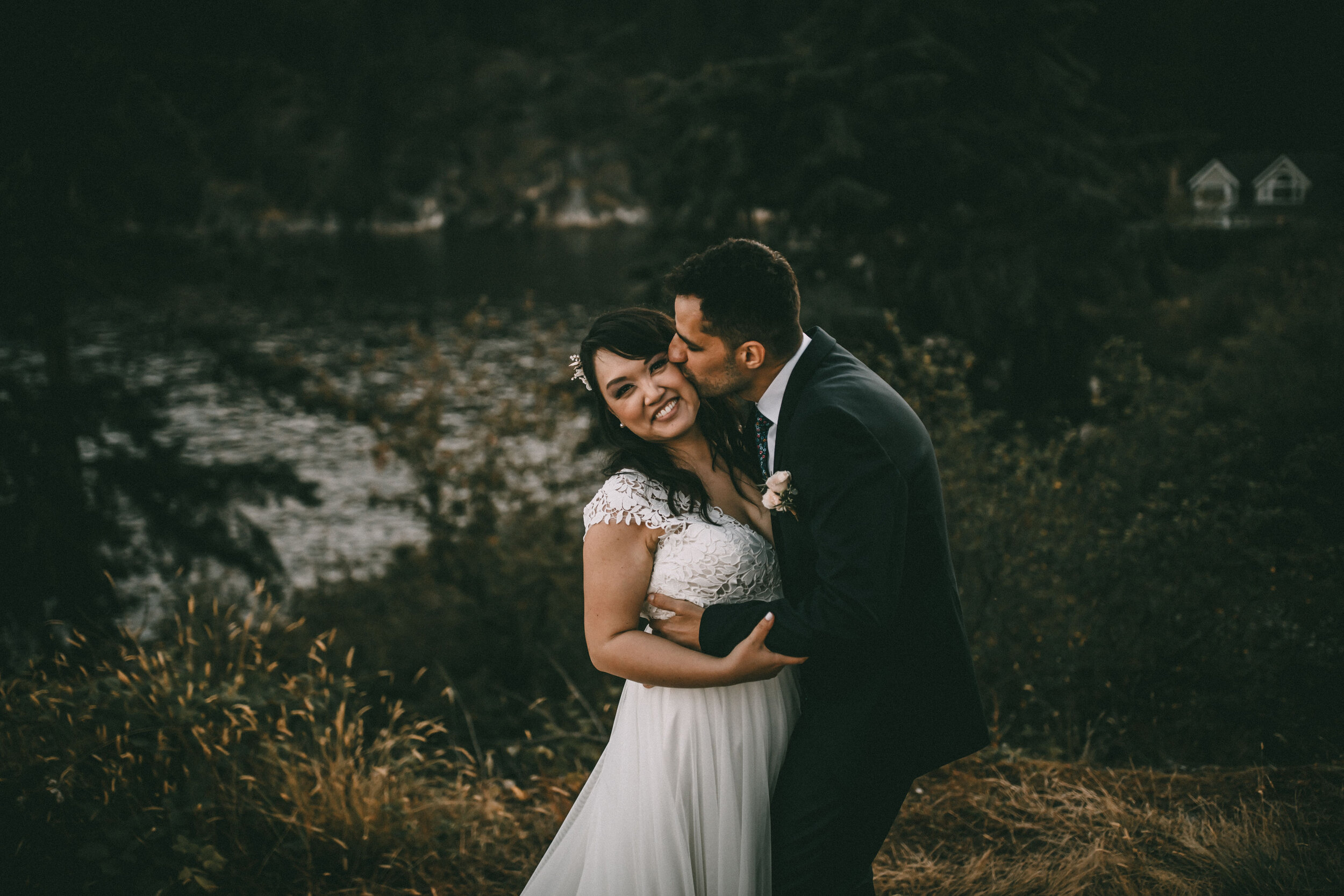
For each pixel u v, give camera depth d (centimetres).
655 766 203
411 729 371
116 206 696
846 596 174
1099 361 545
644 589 195
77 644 322
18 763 274
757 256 181
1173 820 272
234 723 292
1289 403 648
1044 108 900
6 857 247
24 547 657
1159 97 2391
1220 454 462
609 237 7038
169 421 755
